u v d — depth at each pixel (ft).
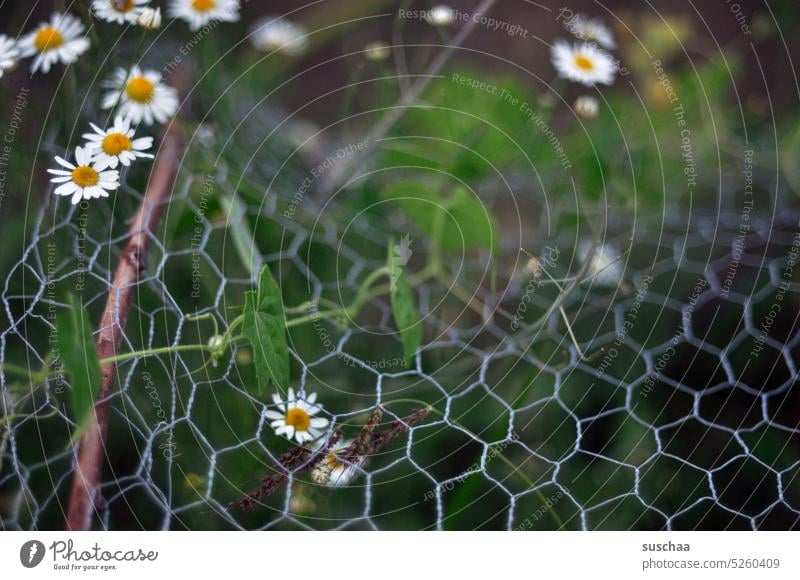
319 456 1.77
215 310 1.88
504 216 2.16
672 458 1.91
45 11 1.96
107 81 1.86
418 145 2.04
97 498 1.75
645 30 2.18
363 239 2.06
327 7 2.17
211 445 1.83
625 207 2.10
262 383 1.65
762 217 2.15
